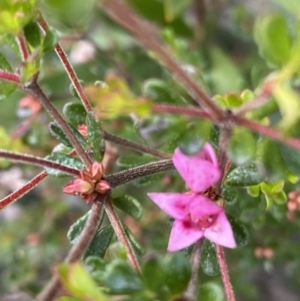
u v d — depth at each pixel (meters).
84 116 0.13
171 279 0.10
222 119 0.10
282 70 0.10
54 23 0.17
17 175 0.19
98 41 0.20
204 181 0.11
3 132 0.16
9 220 0.24
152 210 0.19
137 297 0.10
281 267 0.23
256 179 0.11
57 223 0.22
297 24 0.10
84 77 0.18
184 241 0.11
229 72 0.18
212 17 0.20
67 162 0.12
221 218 0.11
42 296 0.09
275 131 0.10
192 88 0.10
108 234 0.12
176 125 0.11
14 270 0.21
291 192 0.14
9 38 0.11
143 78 0.19
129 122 0.16
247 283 0.20
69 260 0.10
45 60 0.18
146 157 0.13
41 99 0.11
